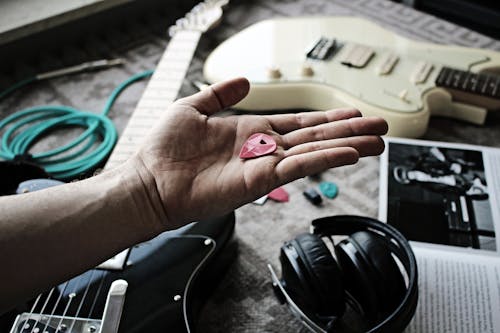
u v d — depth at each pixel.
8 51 0.86
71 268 0.44
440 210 0.63
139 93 0.82
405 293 0.49
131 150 0.68
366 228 0.53
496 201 0.64
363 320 0.52
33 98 0.82
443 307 0.55
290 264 0.49
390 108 0.71
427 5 1.04
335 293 0.48
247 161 0.50
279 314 0.57
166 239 0.58
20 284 0.42
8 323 0.53
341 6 0.99
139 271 0.56
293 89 0.75
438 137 0.74
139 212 0.47
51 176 0.67
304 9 0.99
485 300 0.55
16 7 0.86
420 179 0.66
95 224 0.45
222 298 0.58
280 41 0.83
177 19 0.97
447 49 0.80
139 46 0.91
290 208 0.66
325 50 0.79
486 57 0.78
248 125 0.54
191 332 0.52
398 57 0.79
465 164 0.68
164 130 0.51
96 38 0.92
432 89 0.74
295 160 0.48
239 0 1.01
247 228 0.64
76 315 0.53
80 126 0.78
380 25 0.93
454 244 0.60
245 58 0.80
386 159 0.69
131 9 0.96
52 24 0.85
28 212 0.44
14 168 0.66
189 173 0.49
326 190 0.68
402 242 0.50
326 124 0.53
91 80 0.84
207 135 0.52
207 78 0.79
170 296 0.54
